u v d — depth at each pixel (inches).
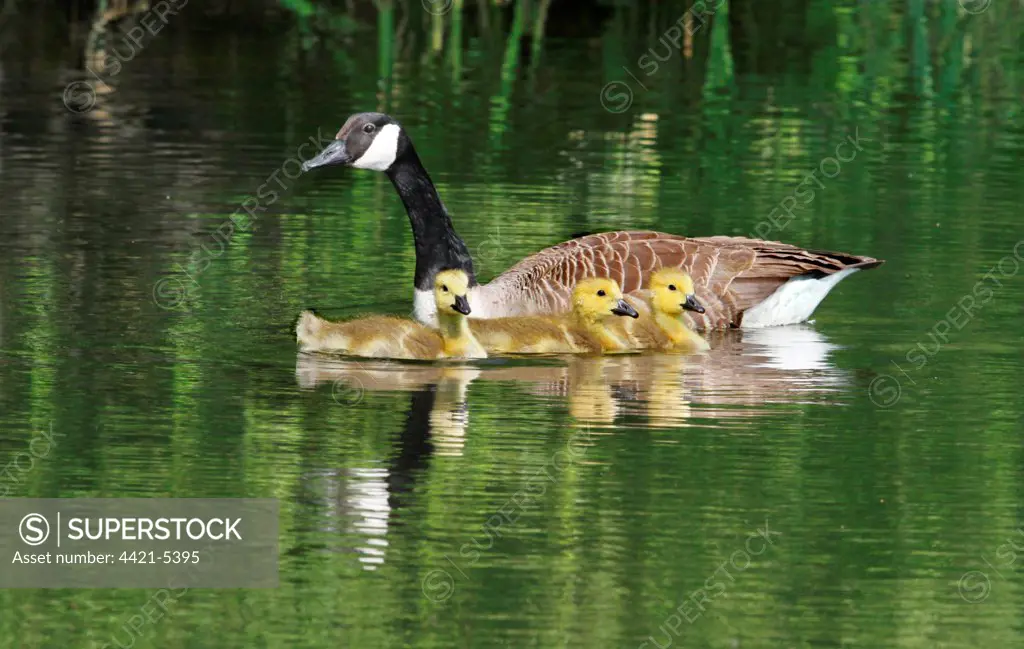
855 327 705.0
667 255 715.4
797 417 586.2
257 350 660.7
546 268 716.0
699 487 520.7
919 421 582.6
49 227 836.6
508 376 637.9
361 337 657.0
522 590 456.1
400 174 729.6
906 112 1119.0
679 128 1069.8
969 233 842.8
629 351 677.9
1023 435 567.8
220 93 1141.1
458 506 507.2
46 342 660.1
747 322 714.2
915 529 491.2
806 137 1049.5
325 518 498.9
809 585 460.8
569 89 1166.3
